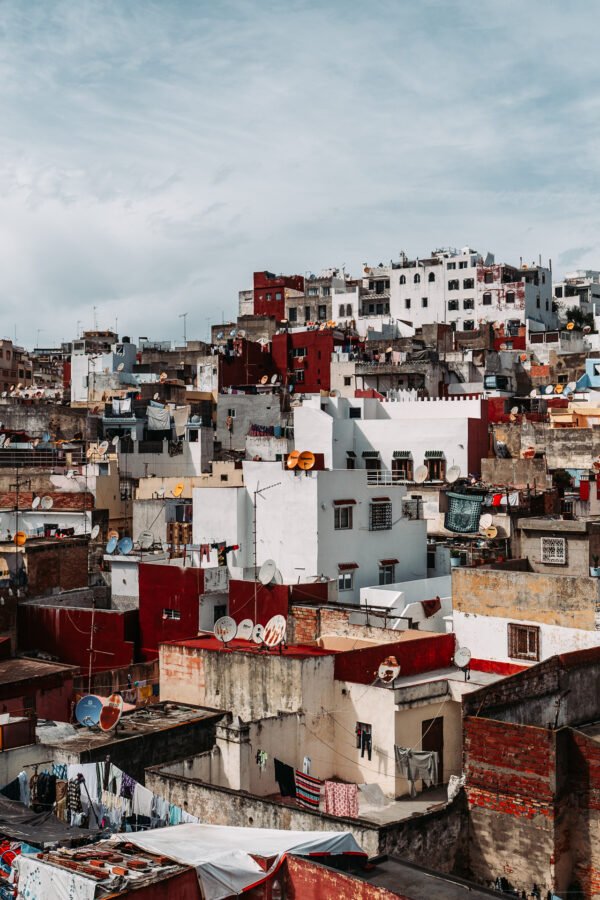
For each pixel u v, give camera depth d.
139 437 91.62
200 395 103.38
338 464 72.44
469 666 38.44
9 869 24.05
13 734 32.53
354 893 21.02
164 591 47.69
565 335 125.25
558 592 36.69
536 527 41.81
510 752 27.97
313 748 34.94
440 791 35.06
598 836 27.41
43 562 53.75
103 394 110.88
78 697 40.59
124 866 21.73
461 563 53.81
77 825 29.45
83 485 70.00
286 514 51.12
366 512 52.50
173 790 29.50
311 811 27.14
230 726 31.88
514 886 27.62
